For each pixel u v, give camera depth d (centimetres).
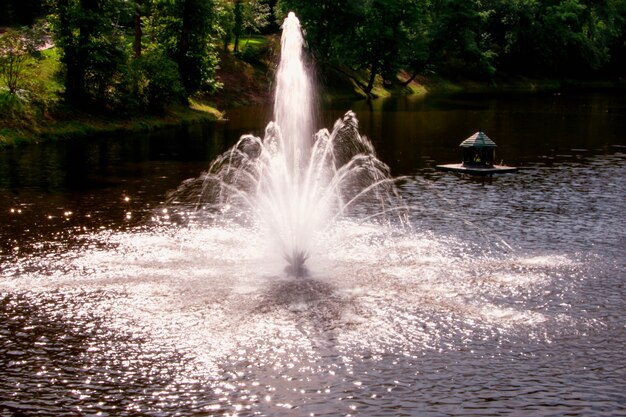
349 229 1596
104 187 2111
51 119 3250
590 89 8406
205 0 4388
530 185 2147
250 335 1012
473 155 2448
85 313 1091
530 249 1435
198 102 4644
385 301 1142
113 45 3569
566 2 9262
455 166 2470
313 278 1252
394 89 7394
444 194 2009
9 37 3186
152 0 4466
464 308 1114
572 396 838
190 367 916
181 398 837
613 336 1007
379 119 4459
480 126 4022
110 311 1098
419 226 1628
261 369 910
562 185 2144
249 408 814
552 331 1026
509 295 1170
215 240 1505
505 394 843
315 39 6731
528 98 6694
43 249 1430
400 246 1457
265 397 839
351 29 6888
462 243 1480
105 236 1534
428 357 943
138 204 1875
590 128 3903
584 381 875
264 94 5694
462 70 8825
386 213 1762
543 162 2633
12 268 1305
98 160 2636
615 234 1550
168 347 973
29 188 2073
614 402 823
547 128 3903
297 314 1087
